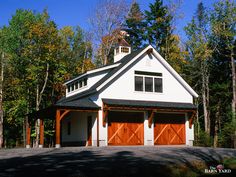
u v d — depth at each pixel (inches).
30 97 1690.5
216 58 1738.4
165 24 1899.6
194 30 1601.9
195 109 1156.5
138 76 1129.4
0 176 408.2
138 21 2034.9
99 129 1040.2
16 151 798.5
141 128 1109.1
